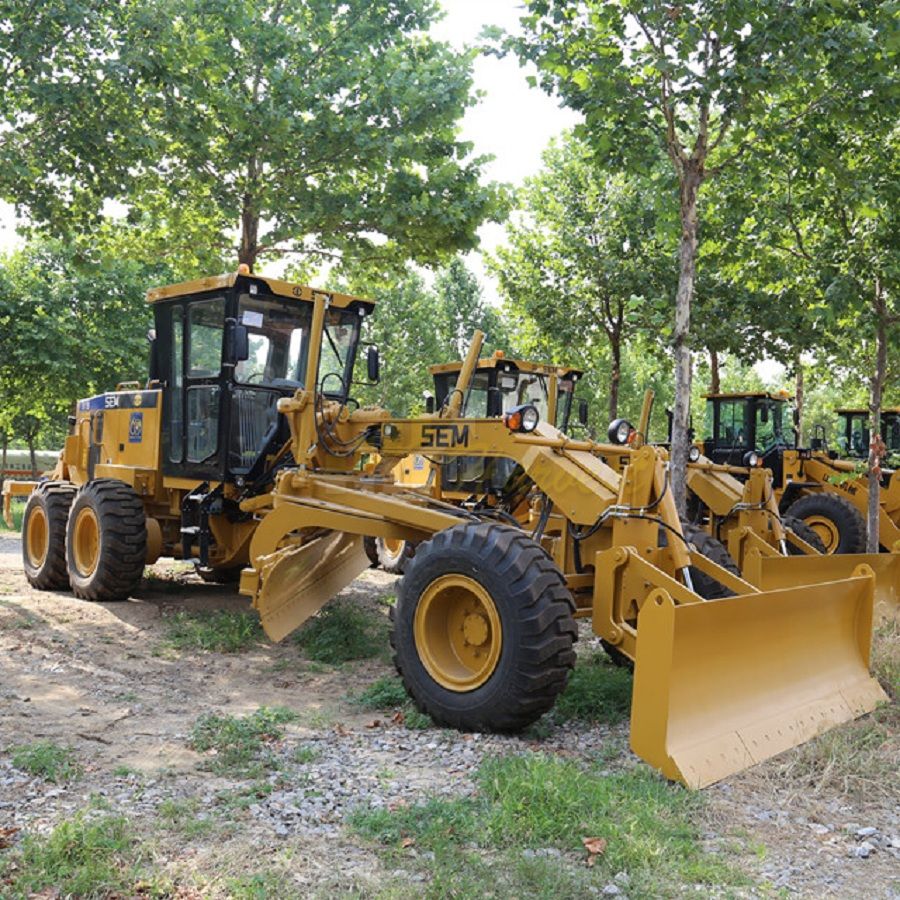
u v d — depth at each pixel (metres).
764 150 8.62
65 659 6.52
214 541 8.34
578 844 3.62
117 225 12.93
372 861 3.45
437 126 11.89
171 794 4.02
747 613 4.82
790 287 11.13
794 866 3.58
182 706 5.51
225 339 7.80
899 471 12.65
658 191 9.62
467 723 5.07
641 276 14.77
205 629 7.37
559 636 4.93
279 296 8.19
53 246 21.41
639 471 5.46
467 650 5.30
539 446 5.82
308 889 3.21
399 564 10.91
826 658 5.60
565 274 15.83
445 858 3.44
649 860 3.50
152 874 3.25
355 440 7.07
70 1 9.23
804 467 13.27
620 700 5.62
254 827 3.71
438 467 9.93
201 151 11.25
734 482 9.64
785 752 4.77
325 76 11.59
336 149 11.51
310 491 6.95
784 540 8.75
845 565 7.78
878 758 4.73
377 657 6.86
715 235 10.41
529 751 4.64
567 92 8.20
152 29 9.96
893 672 6.13
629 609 5.41
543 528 5.90
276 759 4.52
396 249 12.88
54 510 9.42
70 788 4.05
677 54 8.03
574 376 11.93
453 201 12.08
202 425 8.35
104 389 23.08
